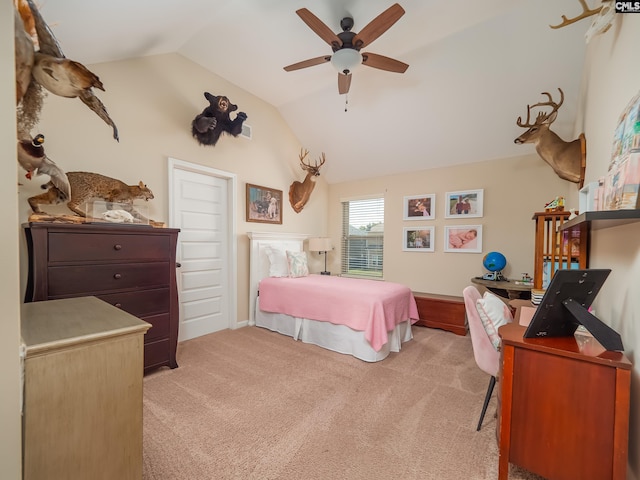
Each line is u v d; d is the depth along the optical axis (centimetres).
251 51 292
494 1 227
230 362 263
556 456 116
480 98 313
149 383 222
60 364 75
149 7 190
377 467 140
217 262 355
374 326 263
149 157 282
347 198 512
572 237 236
